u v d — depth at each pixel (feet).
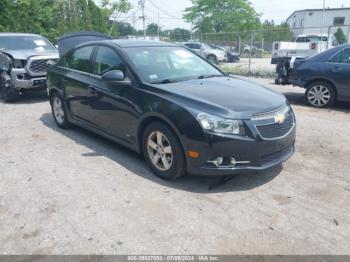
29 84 28.86
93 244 10.25
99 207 12.19
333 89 27.02
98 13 103.09
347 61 26.17
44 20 79.36
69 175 14.79
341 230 10.91
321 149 17.88
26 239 10.54
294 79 28.91
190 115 12.69
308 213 11.84
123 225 11.12
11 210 12.14
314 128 21.66
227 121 12.42
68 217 11.62
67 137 19.94
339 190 13.46
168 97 13.64
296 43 63.87
